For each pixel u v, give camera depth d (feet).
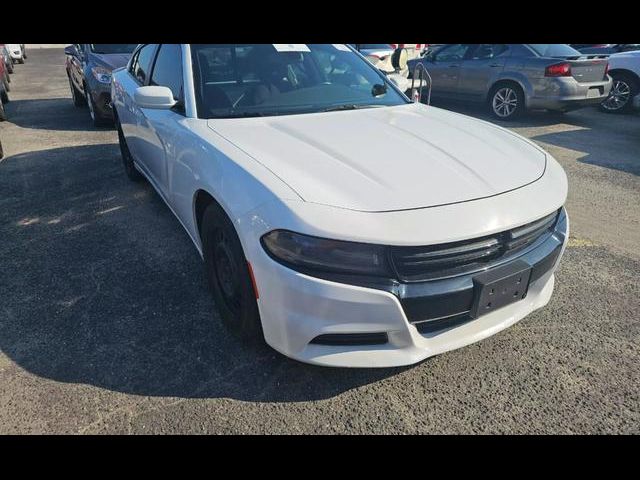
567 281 10.11
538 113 29.48
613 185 16.22
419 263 6.09
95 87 23.39
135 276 10.18
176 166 9.25
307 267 6.02
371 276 5.99
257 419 6.64
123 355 7.81
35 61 67.56
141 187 15.65
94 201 14.47
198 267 10.54
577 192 15.56
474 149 8.04
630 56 28.25
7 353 7.86
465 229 6.11
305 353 6.54
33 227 12.66
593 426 6.56
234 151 7.45
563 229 7.78
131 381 7.26
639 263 10.90
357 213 6.02
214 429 6.48
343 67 11.39
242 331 7.64
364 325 6.16
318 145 7.73
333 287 5.95
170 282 9.95
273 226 6.15
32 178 16.69
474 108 31.22
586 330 8.52
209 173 7.56
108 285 9.84
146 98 9.43
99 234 12.22
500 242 6.53
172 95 9.71
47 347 8.01
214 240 8.17
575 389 7.18
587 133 23.95
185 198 9.02
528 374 7.48
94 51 24.93
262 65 10.34
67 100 34.19
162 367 7.54
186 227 9.75
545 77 25.04
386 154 7.48
